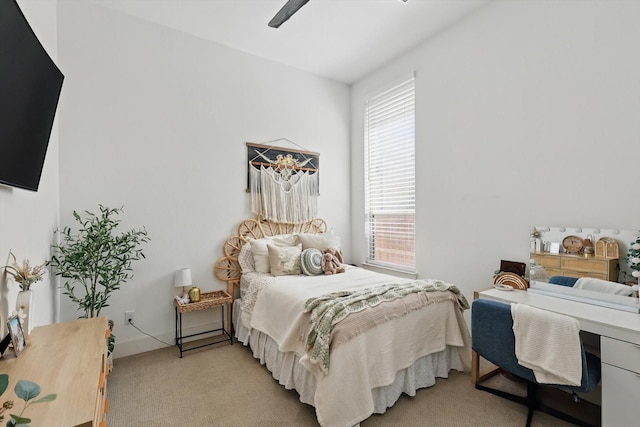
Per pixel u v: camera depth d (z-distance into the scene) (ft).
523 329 5.51
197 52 10.23
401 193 11.88
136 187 9.14
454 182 9.83
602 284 6.60
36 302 5.51
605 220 6.75
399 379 6.59
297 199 12.26
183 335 9.82
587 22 7.02
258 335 8.54
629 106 6.45
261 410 6.38
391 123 12.26
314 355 5.66
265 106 11.67
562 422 5.90
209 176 10.42
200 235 10.22
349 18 9.35
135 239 8.42
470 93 9.34
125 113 8.99
